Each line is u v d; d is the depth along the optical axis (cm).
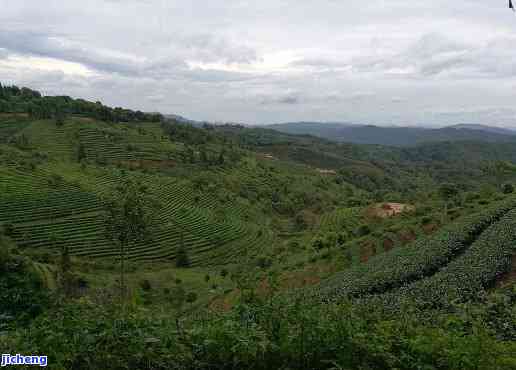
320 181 15150
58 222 7181
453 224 3375
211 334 627
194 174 12144
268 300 712
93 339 563
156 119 18050
